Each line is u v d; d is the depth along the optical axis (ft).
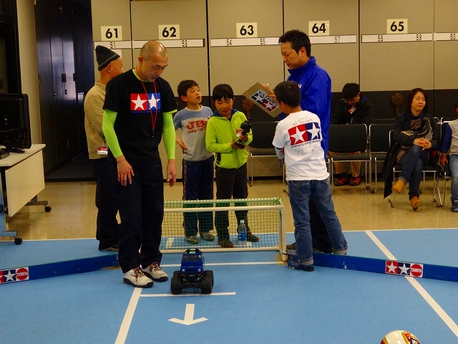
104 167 15.85
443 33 27.58
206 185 17.24
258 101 15.61
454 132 21.30
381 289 13.08
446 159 21.88
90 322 11.57
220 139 16.28
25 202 19.52
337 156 24.52
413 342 9.27
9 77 26.27
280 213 15.25
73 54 37.47
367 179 27.22
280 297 12.73
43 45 30.60
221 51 27.48
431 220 19.75
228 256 15.93
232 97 16.21
